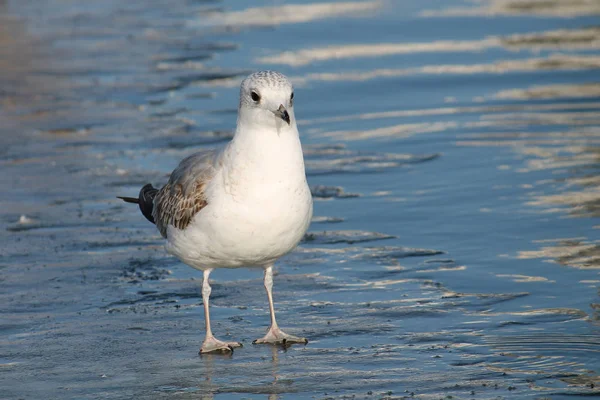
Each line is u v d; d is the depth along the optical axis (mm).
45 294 11844
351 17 32000
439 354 9695
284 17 32719
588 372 9117
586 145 17516
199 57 27406
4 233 14375
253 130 9891
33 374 9516
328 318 10898
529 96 21281
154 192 11891
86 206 15703
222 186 10047
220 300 11664
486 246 12992
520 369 9242
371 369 9406
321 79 24047
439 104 21188
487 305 11000
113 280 12352
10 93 24531
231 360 9836
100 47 29781
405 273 12195
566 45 26172
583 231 13305
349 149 18344
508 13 31250
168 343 10352
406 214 14578
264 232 10008
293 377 9297
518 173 16141
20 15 36656
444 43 27359
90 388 9148
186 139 19609
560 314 10617
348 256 12953
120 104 22906
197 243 10328
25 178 17406
